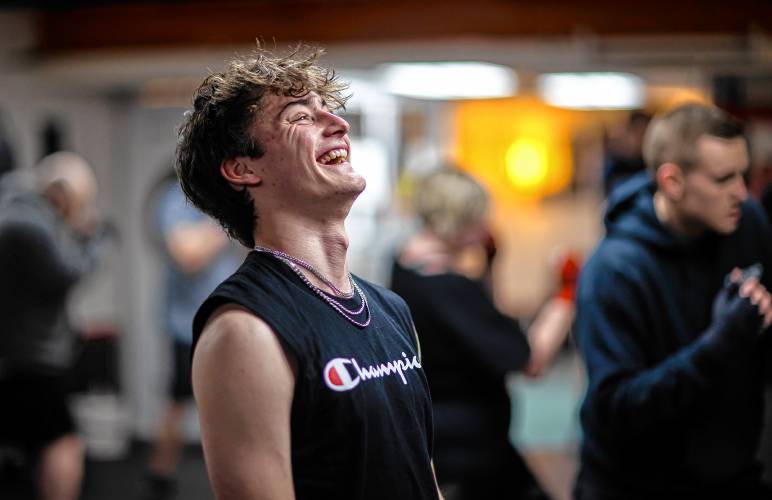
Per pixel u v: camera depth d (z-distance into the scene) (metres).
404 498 1.79
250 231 1.90
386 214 7.07
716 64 5.55
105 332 6.97
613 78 6.10
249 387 1.70
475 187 3.65
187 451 6.90
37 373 4.59
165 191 7.02
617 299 2.79
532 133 9.65
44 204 4.76
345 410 1.74
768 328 2.75
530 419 7.57
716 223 2.73
